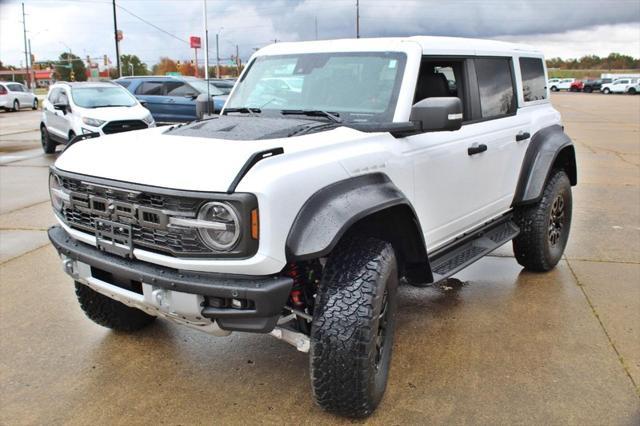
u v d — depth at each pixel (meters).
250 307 2.70
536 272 5.43
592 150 14.35
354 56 3.89
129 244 2.91
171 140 3.24
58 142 13.87
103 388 3.44
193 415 3.17
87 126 12.26
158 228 2.77
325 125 3.42
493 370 3.62
